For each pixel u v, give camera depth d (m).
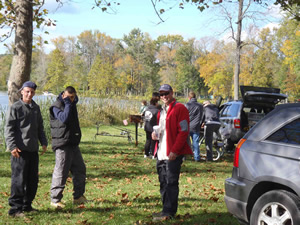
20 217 5.13
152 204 5.94
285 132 4.05
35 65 109.69
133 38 144.00
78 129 5.73
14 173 5.14
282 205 3.75
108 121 22.75
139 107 25.62
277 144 4.04
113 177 8.25
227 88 79.62
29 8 11.16
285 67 62.28
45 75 104.56
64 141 5.61
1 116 12.44
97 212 5.46
